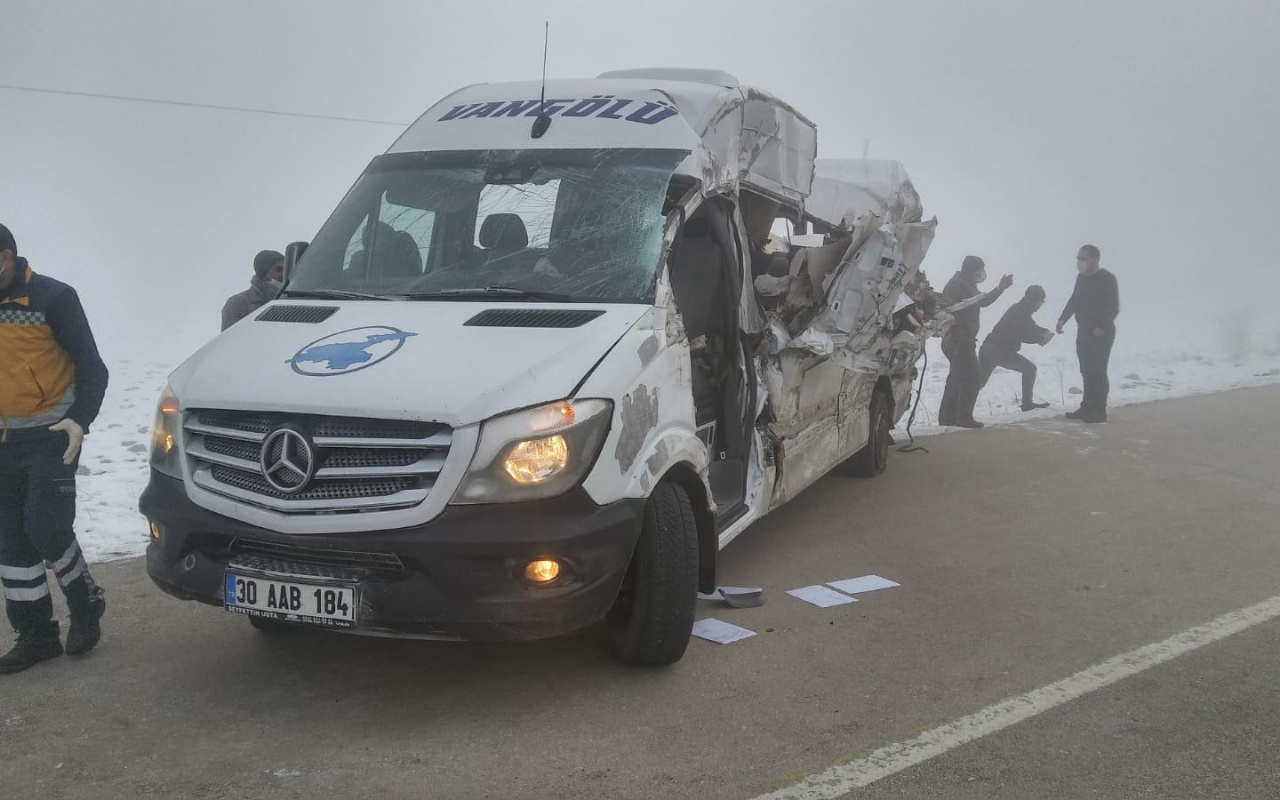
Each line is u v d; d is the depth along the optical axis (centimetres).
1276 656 522
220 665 511
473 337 468
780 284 705
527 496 421
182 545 455
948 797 387
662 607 483
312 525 425
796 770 407
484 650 528
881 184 1049
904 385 1015
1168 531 764
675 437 491
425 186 578
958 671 505
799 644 540
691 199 553
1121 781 398
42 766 410
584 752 421
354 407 428
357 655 523
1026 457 1035
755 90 725
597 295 508
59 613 585
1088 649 534
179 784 396
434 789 393
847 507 841
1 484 498
